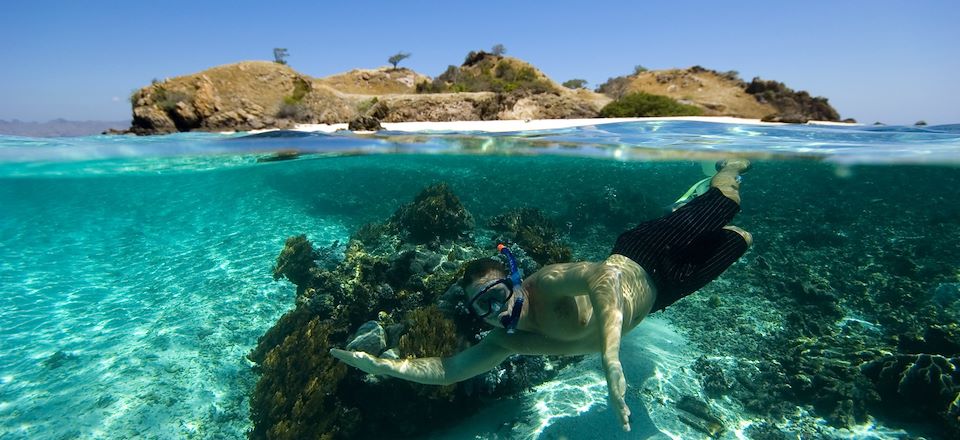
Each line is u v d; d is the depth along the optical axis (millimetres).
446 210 9648
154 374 6832
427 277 7637
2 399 6289
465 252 8766
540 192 15352
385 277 7543
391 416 5898
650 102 34438
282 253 9430
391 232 10016
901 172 14508
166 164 16109
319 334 6457
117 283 10117
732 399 6000
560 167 18016
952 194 13906
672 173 18516
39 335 7918
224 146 14930
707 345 7117
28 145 12984
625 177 18391
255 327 8062
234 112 30453
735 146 12578
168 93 29625
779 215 12680
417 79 58562
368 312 7023
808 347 6758
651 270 3051
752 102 47938
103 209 16312
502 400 6207
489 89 52438
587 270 2463
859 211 12602
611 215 12281
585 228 11898
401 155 16891
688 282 3223
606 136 13742
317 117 33062
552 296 2656
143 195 18406
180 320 8312
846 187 15281
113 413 6051
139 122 27297
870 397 5758
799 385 6078
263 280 9742
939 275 8328
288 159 17516
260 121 29875
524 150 14898
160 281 10117
